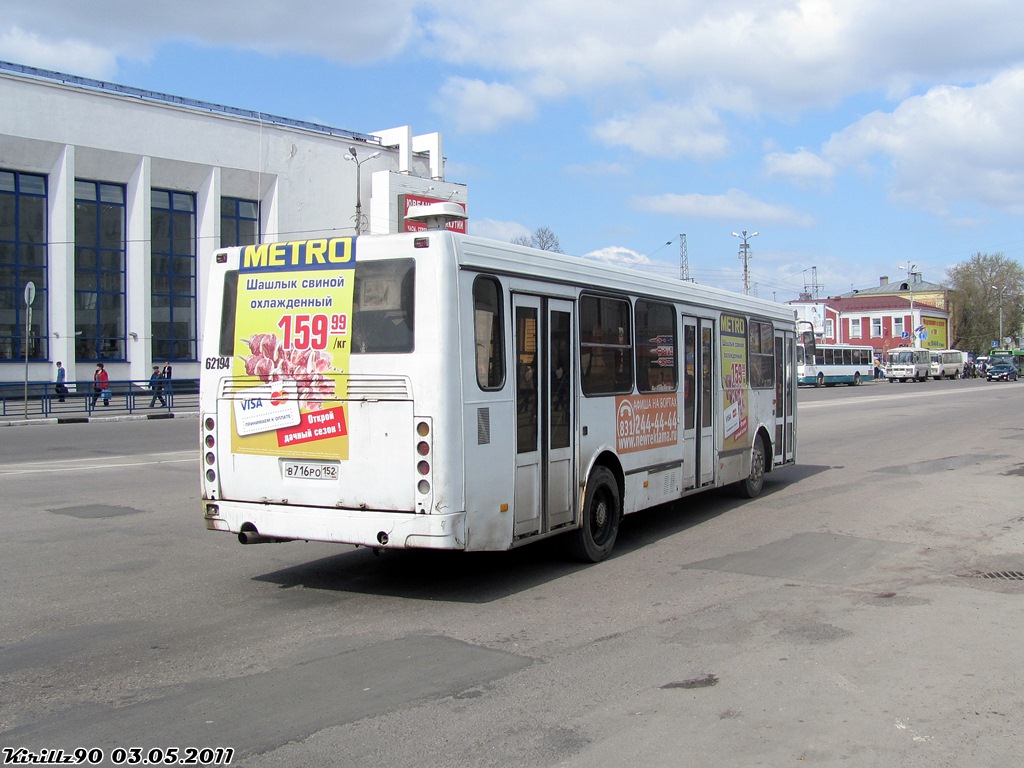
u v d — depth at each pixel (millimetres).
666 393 9773
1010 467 15711
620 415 8812
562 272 7922
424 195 47688
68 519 10469
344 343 6863
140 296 39594
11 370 36438
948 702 4867
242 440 7281
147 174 39406
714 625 6359
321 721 4574
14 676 5258
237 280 7379
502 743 4312
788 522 10648
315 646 5836
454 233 6707
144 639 5984
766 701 4871
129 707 4773
